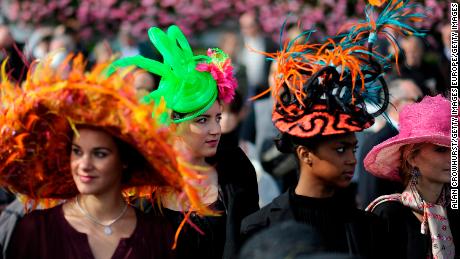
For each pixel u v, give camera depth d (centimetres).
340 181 670
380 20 709
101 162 583
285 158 1026
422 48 1347
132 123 562
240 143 1266
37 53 1608
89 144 580
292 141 678
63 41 1572
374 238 686
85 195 594
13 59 1037
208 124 765
